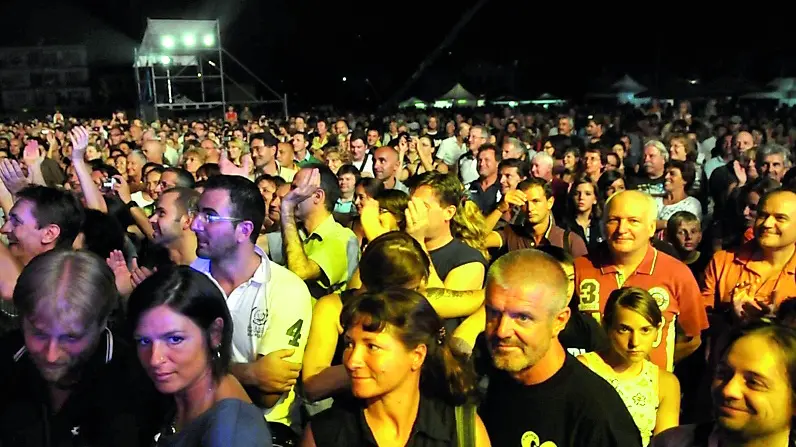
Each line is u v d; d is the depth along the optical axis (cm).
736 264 416
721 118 1570
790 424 193
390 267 260
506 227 530
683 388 420
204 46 2280
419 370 205
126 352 230
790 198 385
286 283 306
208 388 206
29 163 535
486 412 242
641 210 365
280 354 271
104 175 742
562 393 227
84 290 216
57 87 4400
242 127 1706
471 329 296
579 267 394
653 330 297
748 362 192
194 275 206
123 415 220
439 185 340
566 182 729
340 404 213
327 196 431
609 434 221
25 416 225
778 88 2506
